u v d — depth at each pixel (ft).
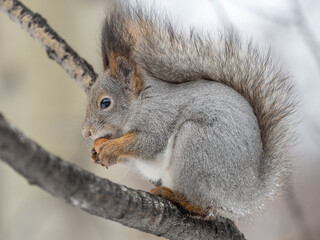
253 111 11.42
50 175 10.80
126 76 11.56
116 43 11.58
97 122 11.56
